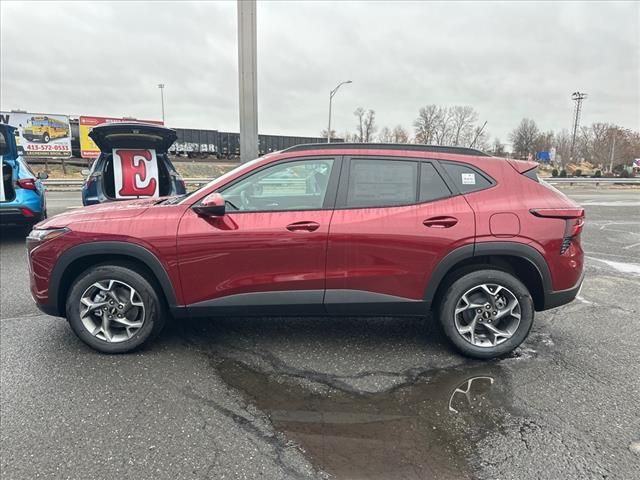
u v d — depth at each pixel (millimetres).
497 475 2213
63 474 2211
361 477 2199
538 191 3492
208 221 3355
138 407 2799
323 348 3670
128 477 2189
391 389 3041
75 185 22031
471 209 3365
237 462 2303
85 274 3449
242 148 7961
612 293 5246
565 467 2270
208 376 3199
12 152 7133
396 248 3336
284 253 3342
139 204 3754
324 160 3457
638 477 2201
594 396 2953
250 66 7711
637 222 11508
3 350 3572
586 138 68000
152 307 3496
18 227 9062
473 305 3469
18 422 2631
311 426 2619
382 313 3488
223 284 3398
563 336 3947
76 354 3514
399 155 3477
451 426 2621
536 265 3387
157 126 7039
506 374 3256
